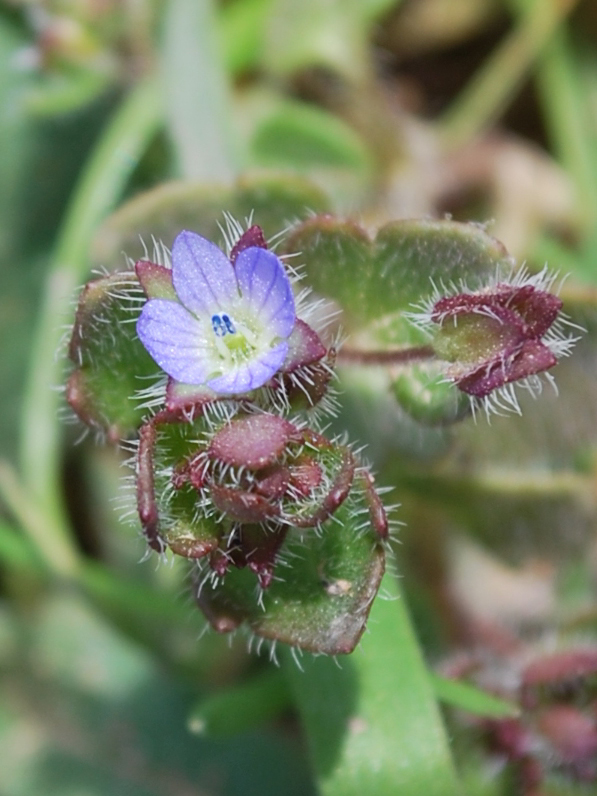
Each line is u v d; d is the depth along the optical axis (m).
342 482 0.08
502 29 0.13
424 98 0.13
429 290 0.09
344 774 0.09
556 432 0.10
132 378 0.09
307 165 0.12
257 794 0.11
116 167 0.11
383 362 0.09
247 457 0.08
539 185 0.13
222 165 0.11
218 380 0.08
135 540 0.12
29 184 0.12
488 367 0.09
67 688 0.11
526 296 0.09
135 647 0.11
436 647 0.11
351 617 0.09
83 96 0.12
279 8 0.12
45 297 0.12
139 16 0.11
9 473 0.11
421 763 0.09
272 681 0.10
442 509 0.11
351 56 0.12
